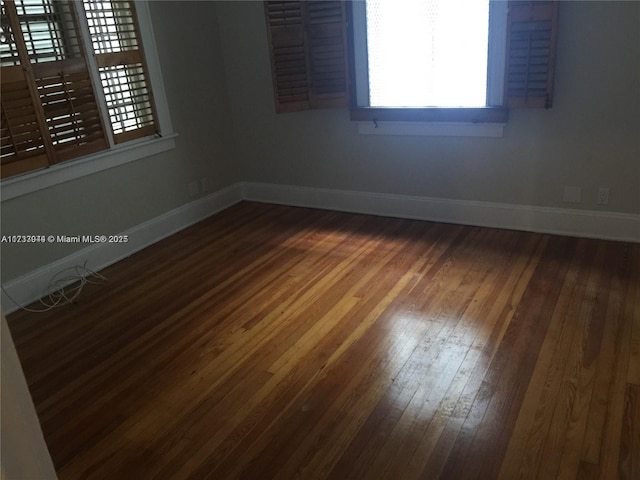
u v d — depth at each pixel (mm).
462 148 3621
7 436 513
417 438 1948
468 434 1945
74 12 3174
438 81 3543
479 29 3307
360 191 4137
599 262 3098
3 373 505
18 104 2980
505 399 2098
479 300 2809
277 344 2578
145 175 3816
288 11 3721
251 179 4605
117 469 1928
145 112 3781
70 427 2152
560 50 3125
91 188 3459
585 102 3168
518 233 3580
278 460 1908
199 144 4207
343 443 1955
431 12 3412
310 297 2982
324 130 4098
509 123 3410
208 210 4379
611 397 2061
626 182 3223
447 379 2236
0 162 2936
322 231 3904
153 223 3924
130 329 2830
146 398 2287
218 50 4250
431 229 3775
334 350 2492
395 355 2418
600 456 1807
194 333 2736
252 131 4426
